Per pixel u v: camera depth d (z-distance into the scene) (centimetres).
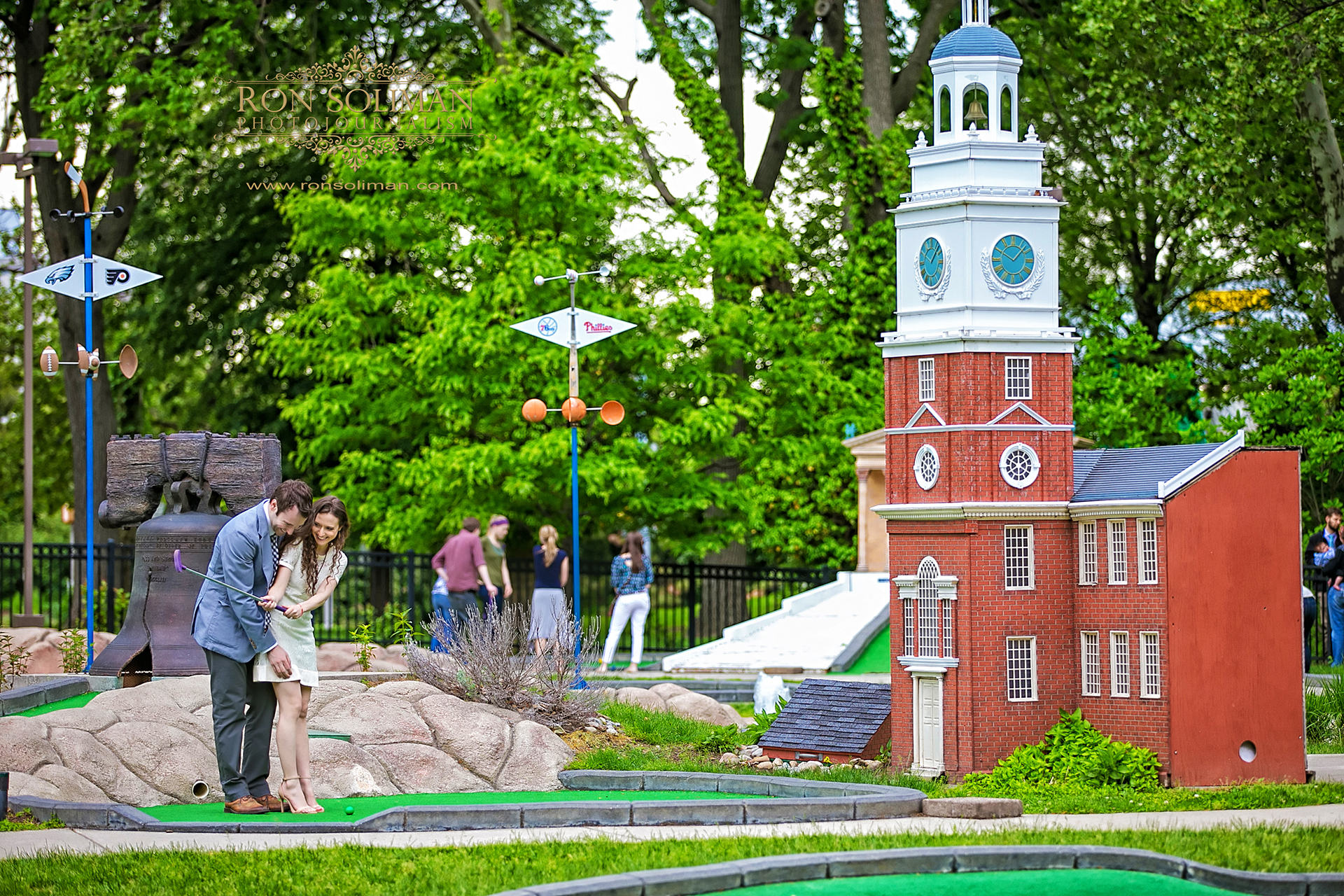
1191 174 3192
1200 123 2914
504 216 2841
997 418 1390
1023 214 1418
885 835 948
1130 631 1352
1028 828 988
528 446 2648
